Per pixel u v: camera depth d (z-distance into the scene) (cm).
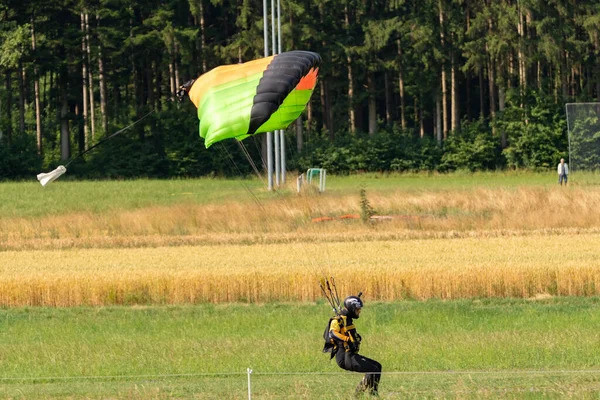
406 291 9169
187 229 14225
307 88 6319
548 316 8106
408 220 14100
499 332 7306
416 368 6028
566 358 6216
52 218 15375
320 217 14862
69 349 6969
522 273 9194
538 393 5116
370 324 7875
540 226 13900
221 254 11506
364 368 5062
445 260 10219
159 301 9275
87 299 9256
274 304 9069
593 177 19662
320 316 8325
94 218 15175
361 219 14362
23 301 9231
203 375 5941
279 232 13825
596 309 8444
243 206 15475
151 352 6769
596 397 4997
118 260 11106
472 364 6100
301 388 5400
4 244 13212
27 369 6288
